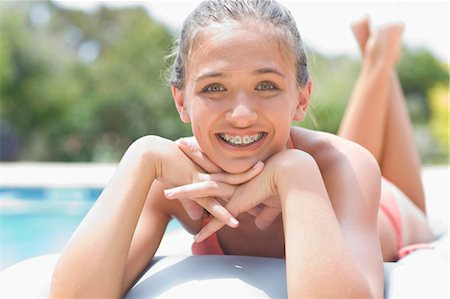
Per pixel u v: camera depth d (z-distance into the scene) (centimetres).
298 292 122
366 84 274
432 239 253
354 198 151
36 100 973
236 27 136
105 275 133
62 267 134
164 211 166
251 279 136
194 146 150
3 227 448
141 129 953
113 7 1109
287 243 129
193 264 148
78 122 963
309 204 130
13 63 977
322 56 1026
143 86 957
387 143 278
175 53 168
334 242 126
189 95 146
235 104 135
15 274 154
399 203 224
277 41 139
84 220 141
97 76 981
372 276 135
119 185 144
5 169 538
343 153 164
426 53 1061
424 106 1022
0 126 974
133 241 154
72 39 1107
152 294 135
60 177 489
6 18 997
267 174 139
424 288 137
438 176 378
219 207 143
